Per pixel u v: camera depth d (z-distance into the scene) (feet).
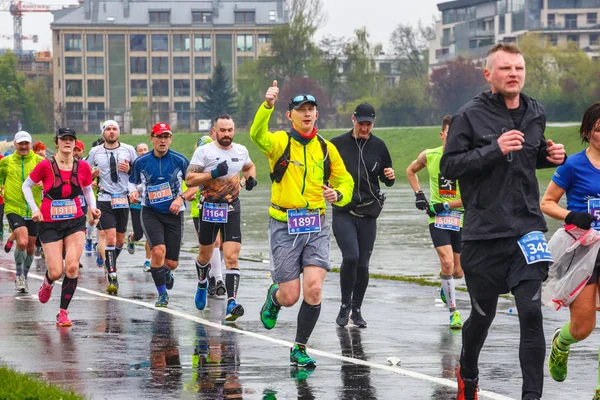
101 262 71.20
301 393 29.66
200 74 592.60
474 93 413.80
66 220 44.78
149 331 41.91
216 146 47.50
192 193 50.39
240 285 58.85
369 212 42.83
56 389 28.84
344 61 479.82
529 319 25.76
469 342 27.45
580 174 28.99
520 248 26.04
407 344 38.47
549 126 300.61
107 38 588.91
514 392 29.63
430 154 44.78
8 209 56.65
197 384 31.07
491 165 25.94
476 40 533.96
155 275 50.03
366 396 29.12
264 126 33.96
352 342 38.99
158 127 50.03
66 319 43.62
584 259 28.07
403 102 422.82
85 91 588.50
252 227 111.34
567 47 381.19
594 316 28.43
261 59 485.56
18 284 56.34
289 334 40.98
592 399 28.81
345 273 42.57
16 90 558.15
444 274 43.14
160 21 591.37
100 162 62.80
